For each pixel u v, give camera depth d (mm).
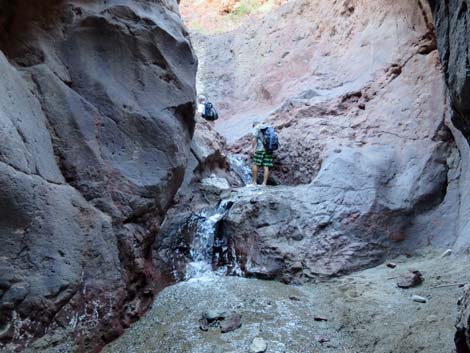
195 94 5246
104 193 3969
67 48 4176
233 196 6934
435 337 3471
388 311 4098
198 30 18234
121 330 3814
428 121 6605
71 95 4016
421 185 5965
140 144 4395
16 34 3932
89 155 3957
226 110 13766
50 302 3154
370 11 10125
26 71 3828
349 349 3646
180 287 4961
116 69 4426
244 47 15047
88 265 3580
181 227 5996
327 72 10758
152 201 4352
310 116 9109
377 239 5629
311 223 5758
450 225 5586
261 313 4258
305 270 5293
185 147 4957
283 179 8789
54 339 3162
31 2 4070
